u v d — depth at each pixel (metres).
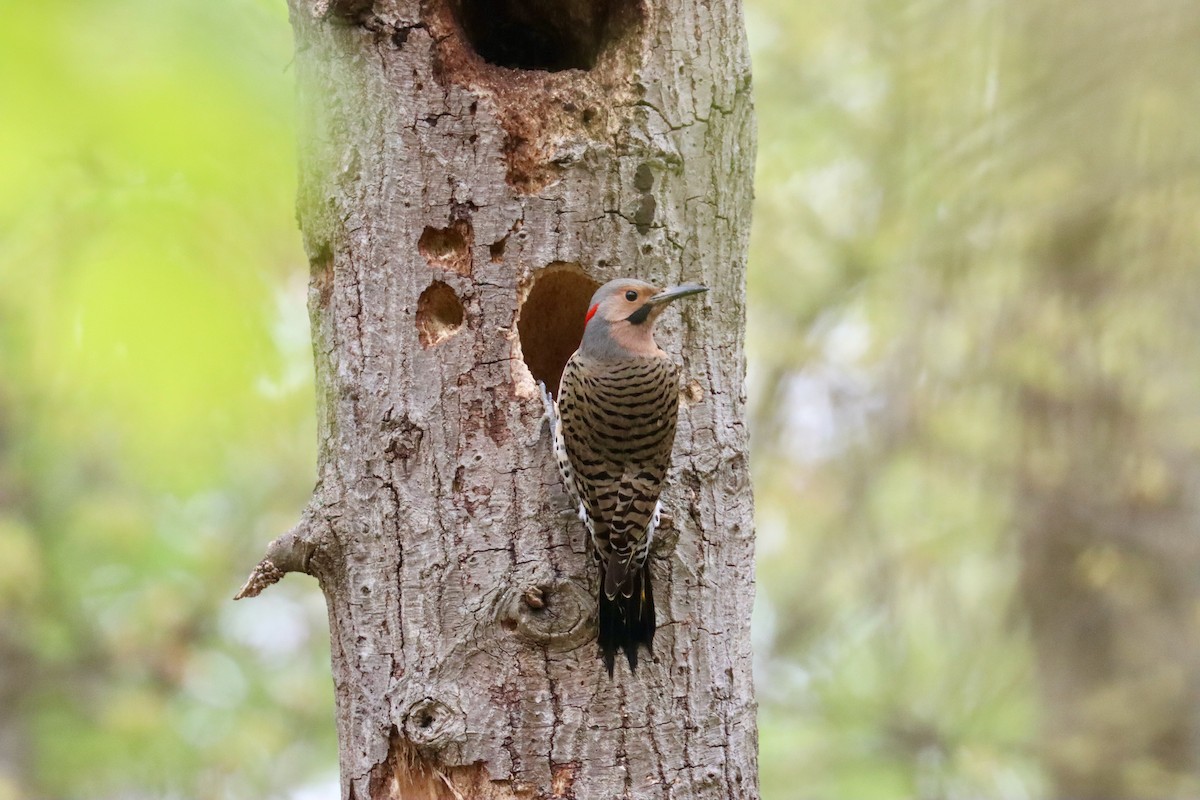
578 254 8.42
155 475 11.90
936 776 19.30
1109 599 19.09
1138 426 18.50
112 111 4.62
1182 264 17.94
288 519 19.25
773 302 19.34
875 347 19.17
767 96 18.83
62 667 18.53
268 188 6.23
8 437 17.00
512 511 8.17
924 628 20.27
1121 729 18.95
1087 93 17.00
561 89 8.52
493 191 8.36
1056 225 17.95
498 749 7.96
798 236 19.09
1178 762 18.83
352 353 8.41
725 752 8.34
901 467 19.28
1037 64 17.19
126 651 18.58
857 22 18.48
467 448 8.23
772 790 19.70
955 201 17.50
